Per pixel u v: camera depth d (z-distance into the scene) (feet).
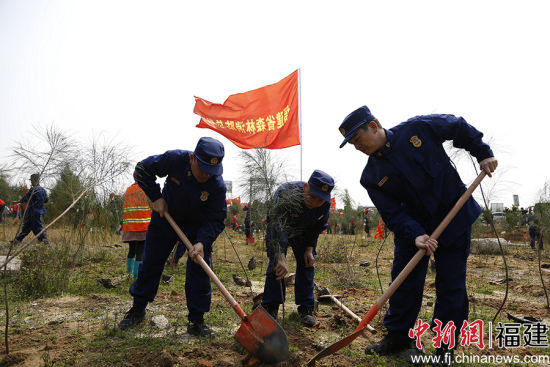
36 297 17.34
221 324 13.51
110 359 10.03
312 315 14.55
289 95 26.84
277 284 13.48
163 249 12.82
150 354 10.29
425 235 9.89
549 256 38.22
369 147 10.37
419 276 10.79
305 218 13.01
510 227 54.60
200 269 12.29
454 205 10.27
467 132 10.24
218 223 12.42
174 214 12.53
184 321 13.79
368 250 42.73
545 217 34.76
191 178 11.92
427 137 10.30
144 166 12.12
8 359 9.43
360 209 65.10
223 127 28.37
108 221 22.75
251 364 9.90
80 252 25.03
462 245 10.26
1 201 22.54
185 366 9.77
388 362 10.52
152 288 13.01
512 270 29.43
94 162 13.92
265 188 13.78
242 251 38.99
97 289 19.03
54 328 12.79
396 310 10.91
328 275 24.91
